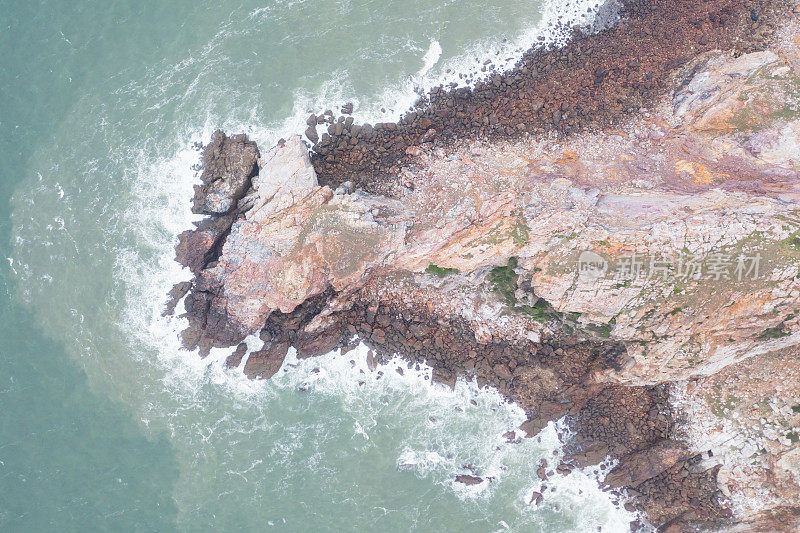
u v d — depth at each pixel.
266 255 34.75
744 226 28.55
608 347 34.47
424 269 35.06
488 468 36.12
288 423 36.97
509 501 35.56
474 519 35.25
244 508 35.28
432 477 35.97
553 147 36.31
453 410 36.91
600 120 36.72
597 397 35.66
